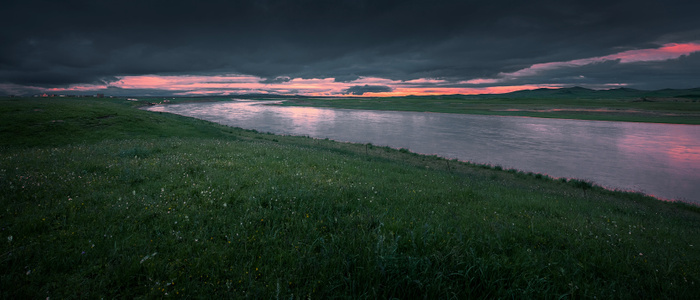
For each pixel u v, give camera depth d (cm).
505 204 973
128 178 824
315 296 349
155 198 663
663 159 3316
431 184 1230
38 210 533
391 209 722
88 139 2438
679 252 605
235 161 1264
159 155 1282
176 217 552
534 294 371
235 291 348
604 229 723
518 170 2622
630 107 14025
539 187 1812
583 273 454
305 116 9656
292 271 392
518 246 528
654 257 543
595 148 4003
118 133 2780
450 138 4872
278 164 1272
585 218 861
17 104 3553
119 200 620
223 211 608
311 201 720
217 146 1795
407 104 18462
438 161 2766
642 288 418
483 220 701
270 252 436
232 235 475
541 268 428
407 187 1073
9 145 1989
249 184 860
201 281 370
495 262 414
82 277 358
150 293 335
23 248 393
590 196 1653
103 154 1248
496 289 377
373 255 407
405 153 3170
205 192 718
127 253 410
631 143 4500
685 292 409
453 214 739
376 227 553
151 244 440
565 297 374
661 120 8325
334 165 1438
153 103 19075
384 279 367
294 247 446
